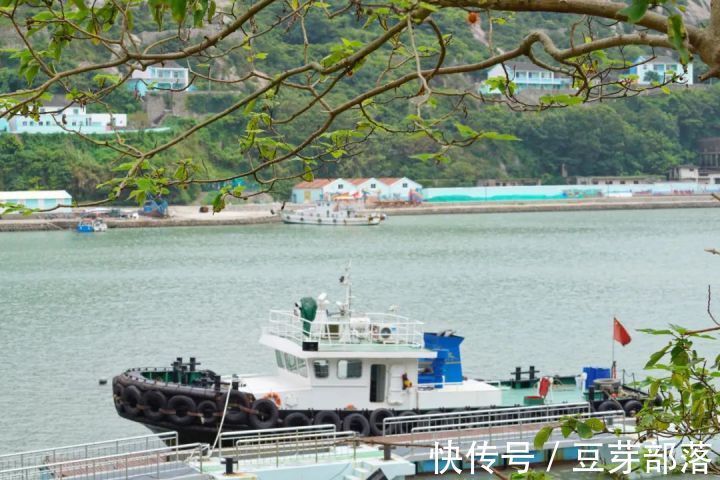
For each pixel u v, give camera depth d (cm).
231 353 16250
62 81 2794
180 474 8025
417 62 2227
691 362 3184
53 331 18288
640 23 2105
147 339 17425
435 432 9088
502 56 2408
